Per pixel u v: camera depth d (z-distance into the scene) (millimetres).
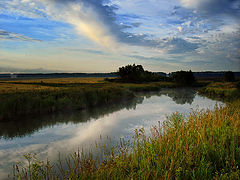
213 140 4582
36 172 3826
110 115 14031
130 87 39188
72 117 13359
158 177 3318
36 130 10016
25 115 13688
